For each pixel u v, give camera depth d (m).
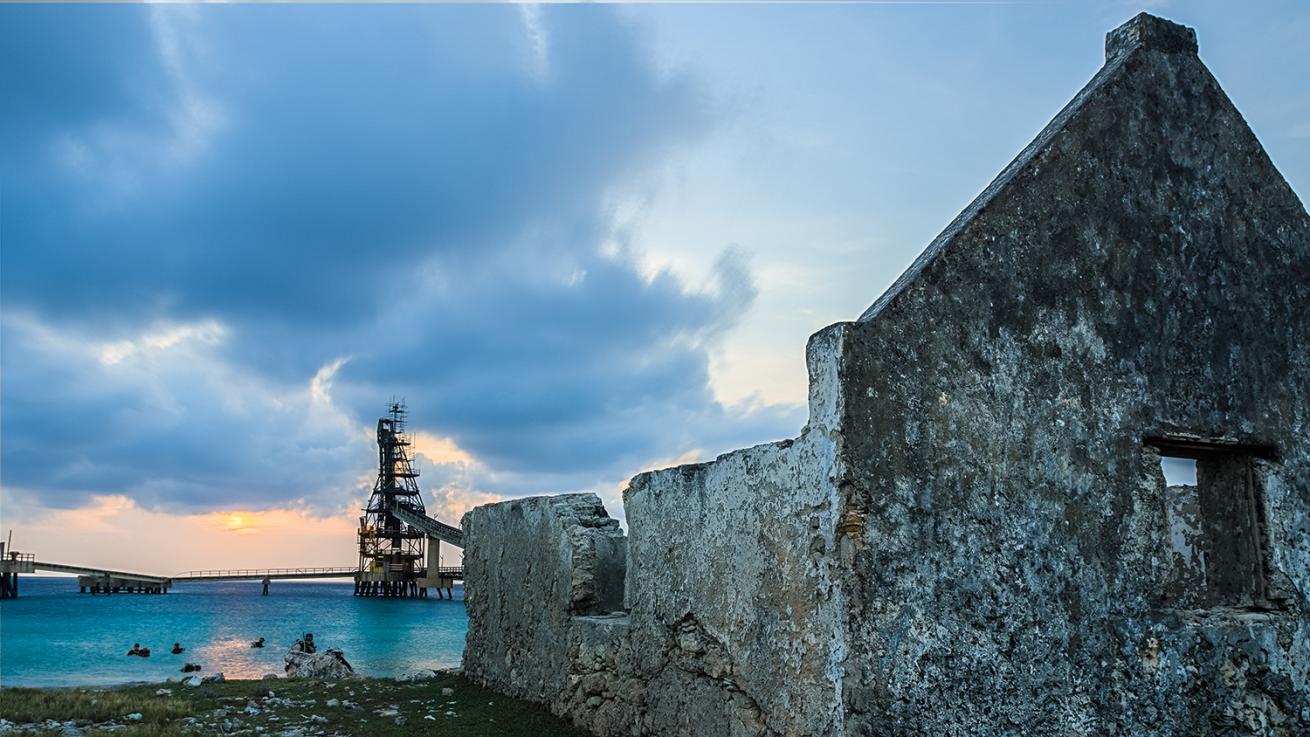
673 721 6.91
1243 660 5.66
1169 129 6.20
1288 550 6.02
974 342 5.35
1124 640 5.37
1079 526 5.41
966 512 5.16
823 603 5.15
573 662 8.72
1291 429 6.21
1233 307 6.18
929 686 4.91
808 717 5.26
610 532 9.39
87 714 9.52
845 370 5.03
